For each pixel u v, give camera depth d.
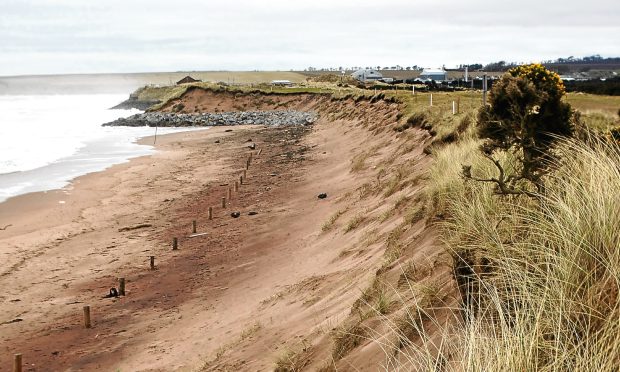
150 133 69.69
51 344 12.63
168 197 28.80
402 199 12.98
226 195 27.95
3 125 80.69
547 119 6.61
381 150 27.64
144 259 18.67
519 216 5.16
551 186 5.53
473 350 3.08
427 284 5.44
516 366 2.88
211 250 18.80
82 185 33.03
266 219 21.69
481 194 6.43
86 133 70.31
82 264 18.66
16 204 28.31
